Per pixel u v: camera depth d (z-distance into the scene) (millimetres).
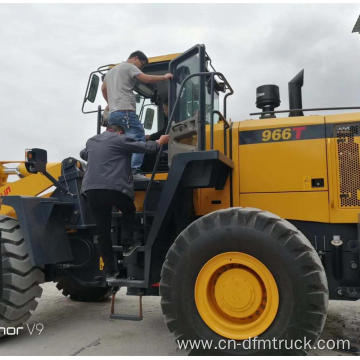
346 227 3293
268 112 3678
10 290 3490
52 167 4383
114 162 3393
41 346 3406
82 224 4047
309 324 2633
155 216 3279
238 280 2857
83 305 4973
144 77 3932
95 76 4465
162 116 4457
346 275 3242
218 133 3668
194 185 3289
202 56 3508
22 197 3719
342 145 3338
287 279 2703
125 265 3609
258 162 3535
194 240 2934
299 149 3436
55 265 4086
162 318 4281
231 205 3576
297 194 3400
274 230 2779
